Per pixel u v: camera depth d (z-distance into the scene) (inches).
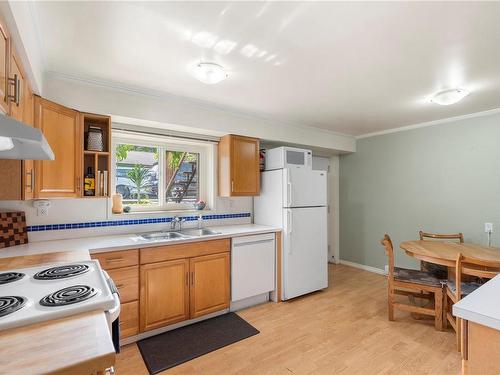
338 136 167.5
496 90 97.8
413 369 75.4
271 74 84.6
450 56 73.0
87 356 28.3
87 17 56.6
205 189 137.7
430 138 142.4
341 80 89.1
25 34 50.3
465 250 101.7
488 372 35.9
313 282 132.4
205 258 103.3
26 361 27.3
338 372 74.4
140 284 88.8
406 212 152.1
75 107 87.4
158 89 97.2
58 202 94.3
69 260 65.9
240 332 95.5
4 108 44.3
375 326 99.7
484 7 53.3
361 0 51.4
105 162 103.3
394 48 69.1
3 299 41.4
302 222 129.3
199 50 70.3
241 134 127.3
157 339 90.7
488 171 123.5
